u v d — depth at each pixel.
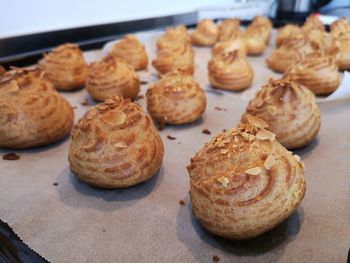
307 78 0.25
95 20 0.37
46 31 0.33
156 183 0.17
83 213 0.15
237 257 0.13
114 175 0.16
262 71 0.32
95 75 0.25
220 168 0.14
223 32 0.39
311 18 0.39
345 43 0.30
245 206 0.13
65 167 0.18
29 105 0.19
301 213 0.14
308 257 0.12
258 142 0.14
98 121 0.16
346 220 0.14
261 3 0.47
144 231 0.14
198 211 0.14
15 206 0.15
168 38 0.35
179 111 0.22
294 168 0.14
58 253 0.13
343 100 0.24
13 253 0.12
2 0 0.30
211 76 0.27
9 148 0.19
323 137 0.20
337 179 0.17
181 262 0.12
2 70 0.21
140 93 0.27
